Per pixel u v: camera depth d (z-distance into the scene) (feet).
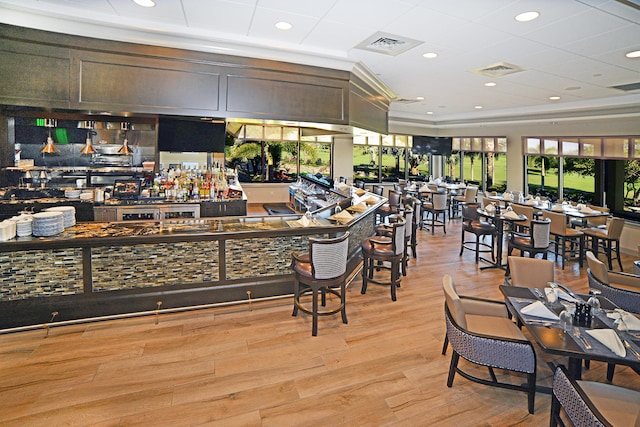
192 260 12.36
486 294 15.20
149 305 12.00
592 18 10.54
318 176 31.27
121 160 19.01
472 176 36.86
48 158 17.78
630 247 22.81
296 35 12.52
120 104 11.96
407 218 16.83
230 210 18.04
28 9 10.53
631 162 23.53
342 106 14.99
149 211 16.76
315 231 13.46
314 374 9.18
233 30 12.19
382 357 10.02
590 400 5.89
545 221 17.07
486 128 33.73
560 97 22.86
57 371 9.04
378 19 11.03
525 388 8.00
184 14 10.98
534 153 29.76
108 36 11.59
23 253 10.62
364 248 14.62
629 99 21.43
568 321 7.98
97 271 11.40
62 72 11.40
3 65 10.88
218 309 12.71
